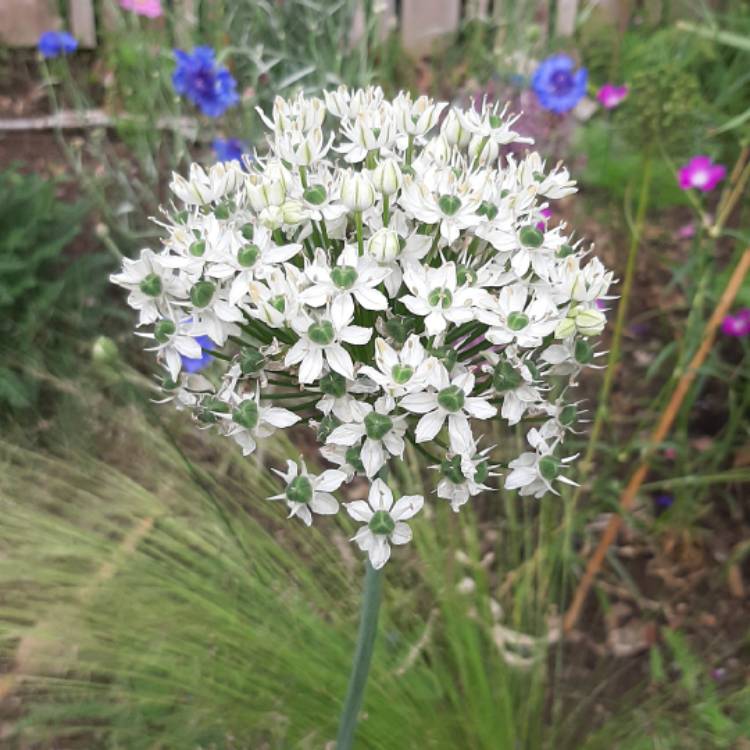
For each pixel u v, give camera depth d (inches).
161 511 9.5
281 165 5.8
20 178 13.7
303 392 5.9
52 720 9.2
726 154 15.6
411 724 8.7
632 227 10.7
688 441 13.5
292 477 5.5
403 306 5.8
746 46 11.4
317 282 5.4
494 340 5.4
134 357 13.0
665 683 10.4
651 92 10.4
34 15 19.3
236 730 8.7
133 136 15.4
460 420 5.3
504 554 11.9
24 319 12.4
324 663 8.9
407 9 19.8
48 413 12.1
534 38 14.4
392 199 5.7
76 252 14.1
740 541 12.7
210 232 5.6
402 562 10.5
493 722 8.9
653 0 18.6
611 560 11.9
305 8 15.2
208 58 12.9
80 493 9.7
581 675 11.2
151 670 8.9
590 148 13.8
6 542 9.2
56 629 8.5
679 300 15.0
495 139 6.3
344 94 6.6
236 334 5.6
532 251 5.6
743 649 11.5
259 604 9.1
